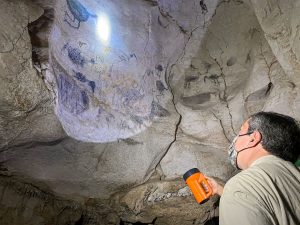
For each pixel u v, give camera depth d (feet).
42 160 5.40
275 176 2.81
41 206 5.73
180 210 6.76
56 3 4.90
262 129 3.16
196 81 7.04
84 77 5.66
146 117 6.43
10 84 4.19
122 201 6.37
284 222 2.58
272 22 5.97
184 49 6.96
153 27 6.63
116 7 6.15
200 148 6.83
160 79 6.79
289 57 5.84
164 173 6.63
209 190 3.96
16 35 4.23
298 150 3.15
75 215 6.10
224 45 6.96
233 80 6.94
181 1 6.65
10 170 5.34
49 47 4.84
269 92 6.52
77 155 5.58
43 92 4.51
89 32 5.76
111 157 5.91
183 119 6.90
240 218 2.57
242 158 3.28
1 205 5.26
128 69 6.31
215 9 6.77
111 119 5.94
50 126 4.87
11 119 4.48
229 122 6.93
